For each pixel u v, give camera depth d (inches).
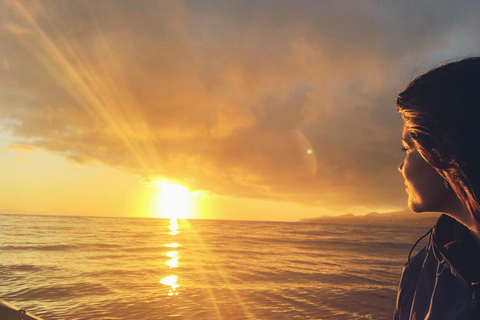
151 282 501.0
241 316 322.0
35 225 2726.4
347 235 2760.8
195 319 309.0
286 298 402.9
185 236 2049.7
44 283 476.4
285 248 1318.9
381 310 351.3
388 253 1154.7
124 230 2539.4
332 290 460.1
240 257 925.2
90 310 334.6
